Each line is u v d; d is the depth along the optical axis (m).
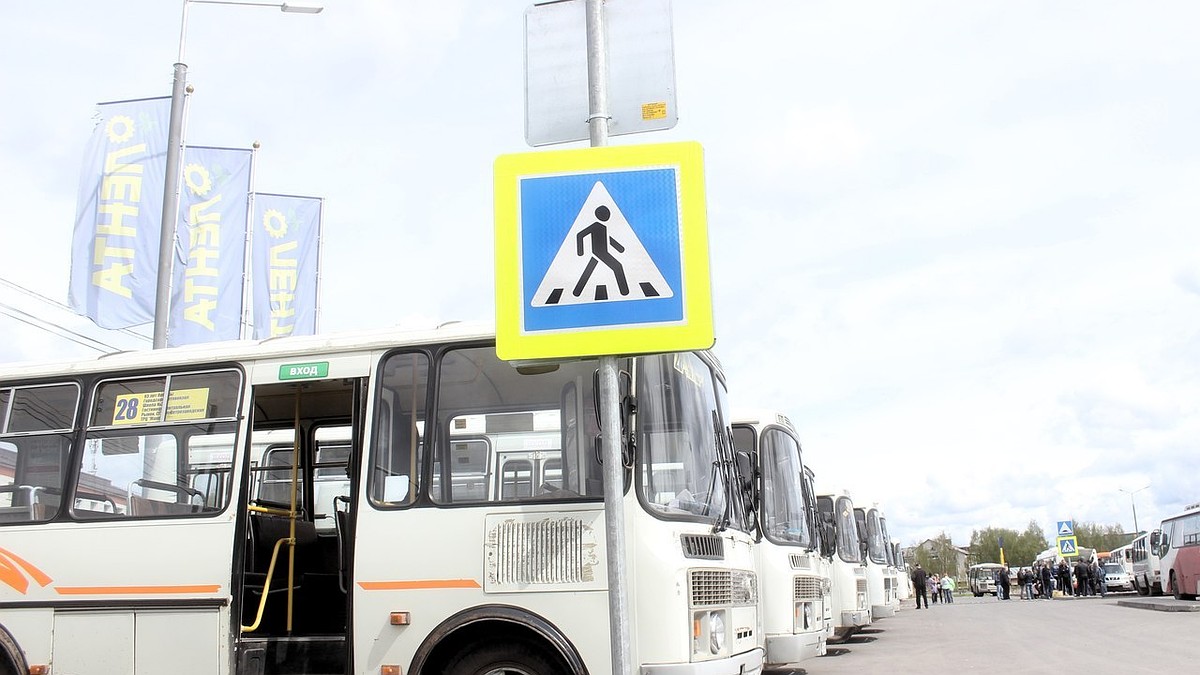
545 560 7.87
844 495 22.41
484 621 7.91
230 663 8.36
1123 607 34.34
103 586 8.78
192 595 8.55
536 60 6.00
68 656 8.75
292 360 8.96
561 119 5.92
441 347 8.62
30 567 9.00
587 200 5.35
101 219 15.93
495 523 8.04
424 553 8.09
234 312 16.91
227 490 8.76
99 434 9.27
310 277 18.70
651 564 7.71
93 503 9.09
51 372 9.55
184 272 16.58
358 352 8.80
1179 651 16.88
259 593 9.03
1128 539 117.38
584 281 5.28
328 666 8.18
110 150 16.17
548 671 7.84
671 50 5.86
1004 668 15.16
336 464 10.13
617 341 5.22
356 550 8.23
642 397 8.16
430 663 8.09
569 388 8.25
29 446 9.44
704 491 8.52
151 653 8.55
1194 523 34.47
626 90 5.86
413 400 8.55
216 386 9.11
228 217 17.08
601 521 7.85
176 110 16.08
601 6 5.95
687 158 5.34
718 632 8.13
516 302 5.31
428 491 8.25
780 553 13.65
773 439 14.77
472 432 8.34
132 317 15.81
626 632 5.01
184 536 8.70
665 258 5.26
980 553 120.69
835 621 20.73
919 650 19.27
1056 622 26.91
